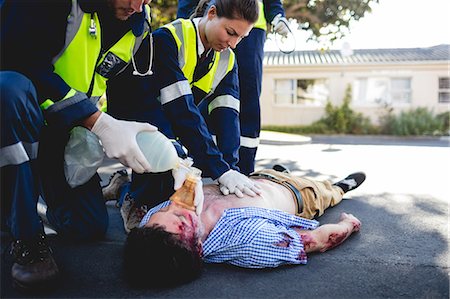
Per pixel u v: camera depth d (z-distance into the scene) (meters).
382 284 1.51
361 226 2.17
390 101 14.56
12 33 1.43
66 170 1.76
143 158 1.53
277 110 15.12
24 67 1.46
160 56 1.89
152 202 1.99
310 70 14.75
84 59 1.61
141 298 1.40
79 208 1.84
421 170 4.23
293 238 1.69
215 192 1.85
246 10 1.77
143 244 1.45
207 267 1.66
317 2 8.90
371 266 1.67
